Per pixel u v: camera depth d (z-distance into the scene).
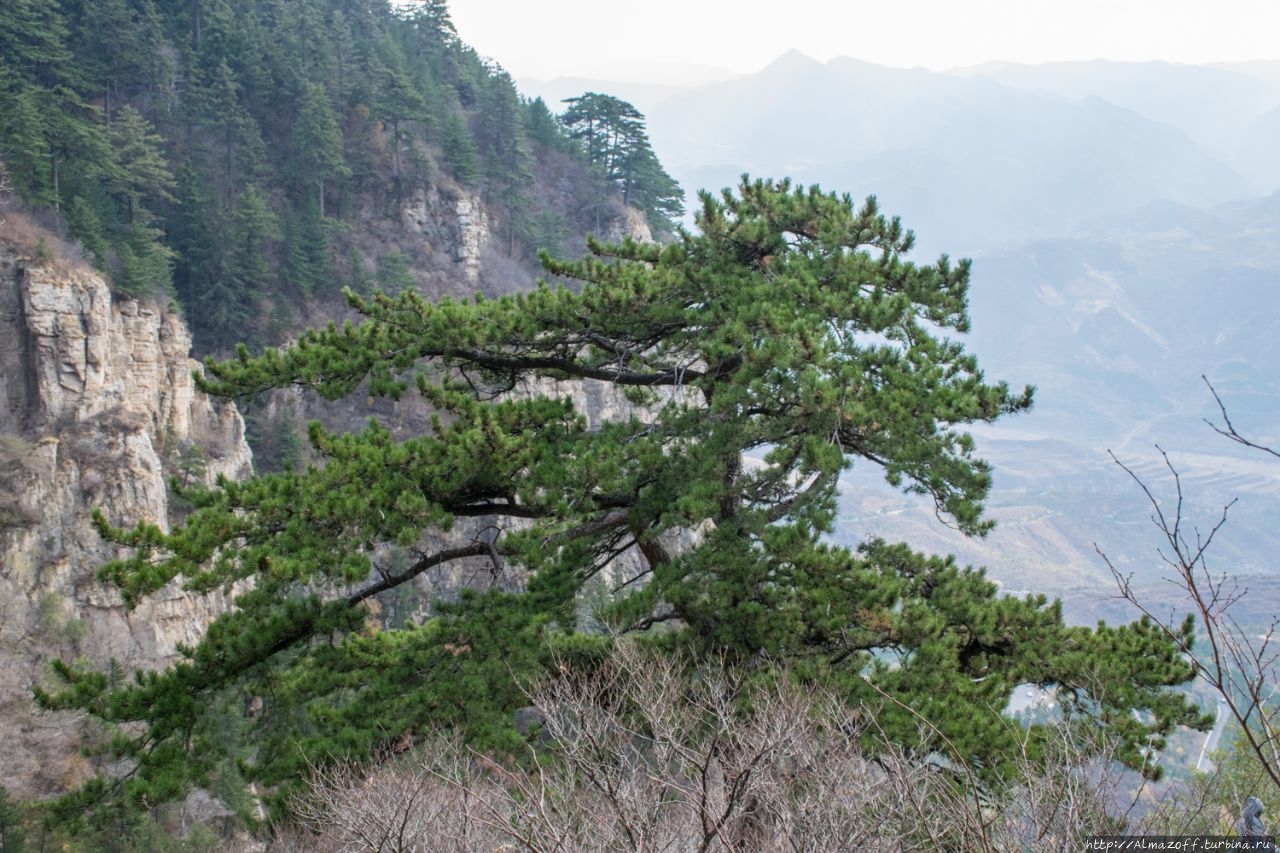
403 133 86.75
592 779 6.13
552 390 60.38
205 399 56.03
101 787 10.12
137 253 58.50
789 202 14.49
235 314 66.44
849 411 11.63
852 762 5.95
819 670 10.42
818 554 11.41
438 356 13.89
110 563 10.23
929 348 13.27
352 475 11.52
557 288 13.93
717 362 12.86
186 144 77.81
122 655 40.84
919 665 10.48
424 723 10.34
